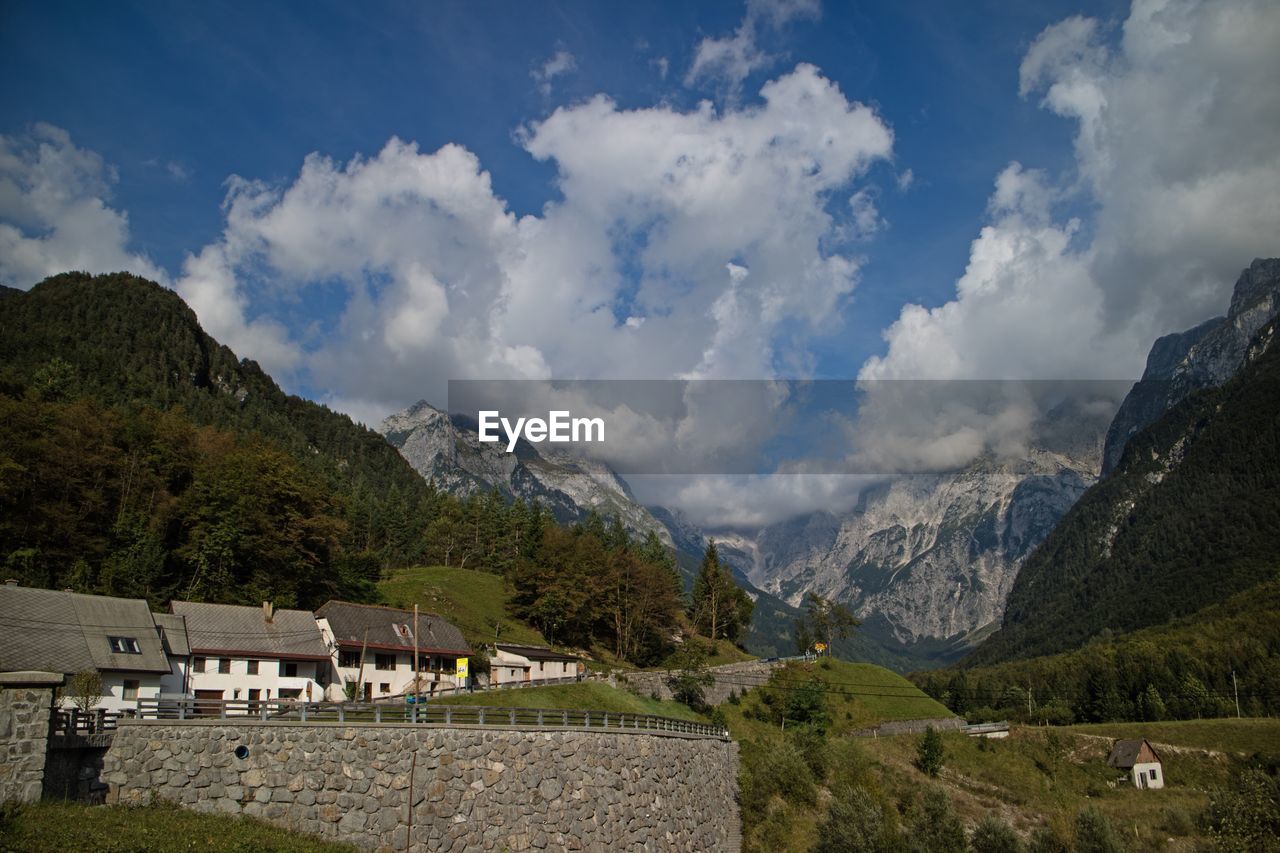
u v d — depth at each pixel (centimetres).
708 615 16912
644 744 5847
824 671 14475
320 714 4306
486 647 10144
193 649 7394
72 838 3175
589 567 13875
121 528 9775
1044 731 13462
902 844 7206
